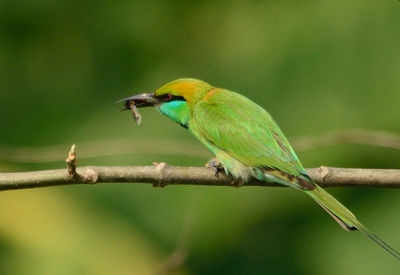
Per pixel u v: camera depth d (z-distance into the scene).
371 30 11.81
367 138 10.10
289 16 12.40
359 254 12.10
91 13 13.62
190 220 10.57
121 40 13.53
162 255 11.91
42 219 11.65
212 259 12.52
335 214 7.40
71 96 13.48
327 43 11.98
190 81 9.12
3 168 12.40
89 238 11.71
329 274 12.17
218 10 13.25
